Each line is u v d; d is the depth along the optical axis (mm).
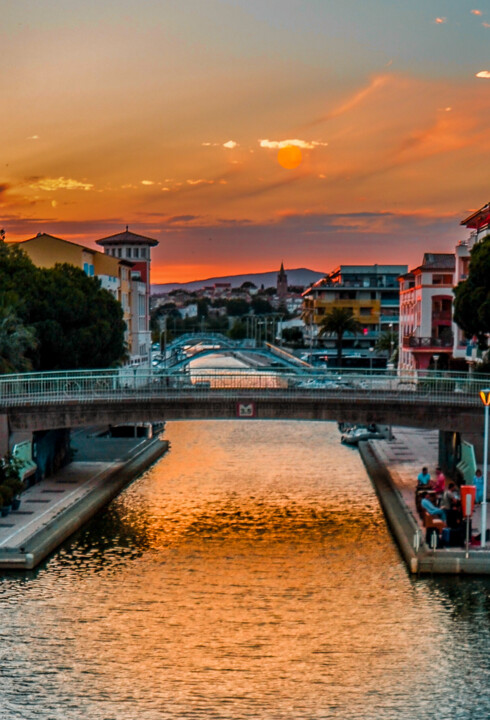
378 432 104938
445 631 42875
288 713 35500
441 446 78250
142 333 155875
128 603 46656
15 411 68438
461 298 76750
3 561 51094
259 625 43750
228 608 46000
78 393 69938
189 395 68938
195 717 35156
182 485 77312
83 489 69938
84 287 94938
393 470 78875
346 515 65438
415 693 36969
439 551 50594
